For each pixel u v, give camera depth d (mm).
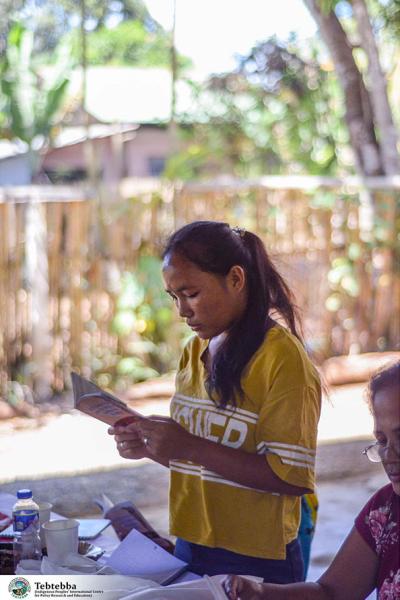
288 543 2586
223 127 17859
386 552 2230
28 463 6719
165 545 2998
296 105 16406
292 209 9430
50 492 5996
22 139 10422
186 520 2672
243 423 2535
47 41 21922
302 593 2291
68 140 15727
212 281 2527
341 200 9609
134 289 8859
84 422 7996
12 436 7613
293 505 2607
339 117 15844
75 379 2777
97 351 8898
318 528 5438
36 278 8523
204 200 9109
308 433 2488
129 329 8891
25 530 2721
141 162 19688
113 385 8906
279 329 2568
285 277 2746
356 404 8445
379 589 2238
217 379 2539
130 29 22734
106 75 18188
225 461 2482
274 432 2471
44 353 8625
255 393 2527
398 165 10289
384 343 9945
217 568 2588
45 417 8188
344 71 10453
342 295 9695
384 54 12906
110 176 18578
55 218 8586
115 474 6402
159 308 9055
